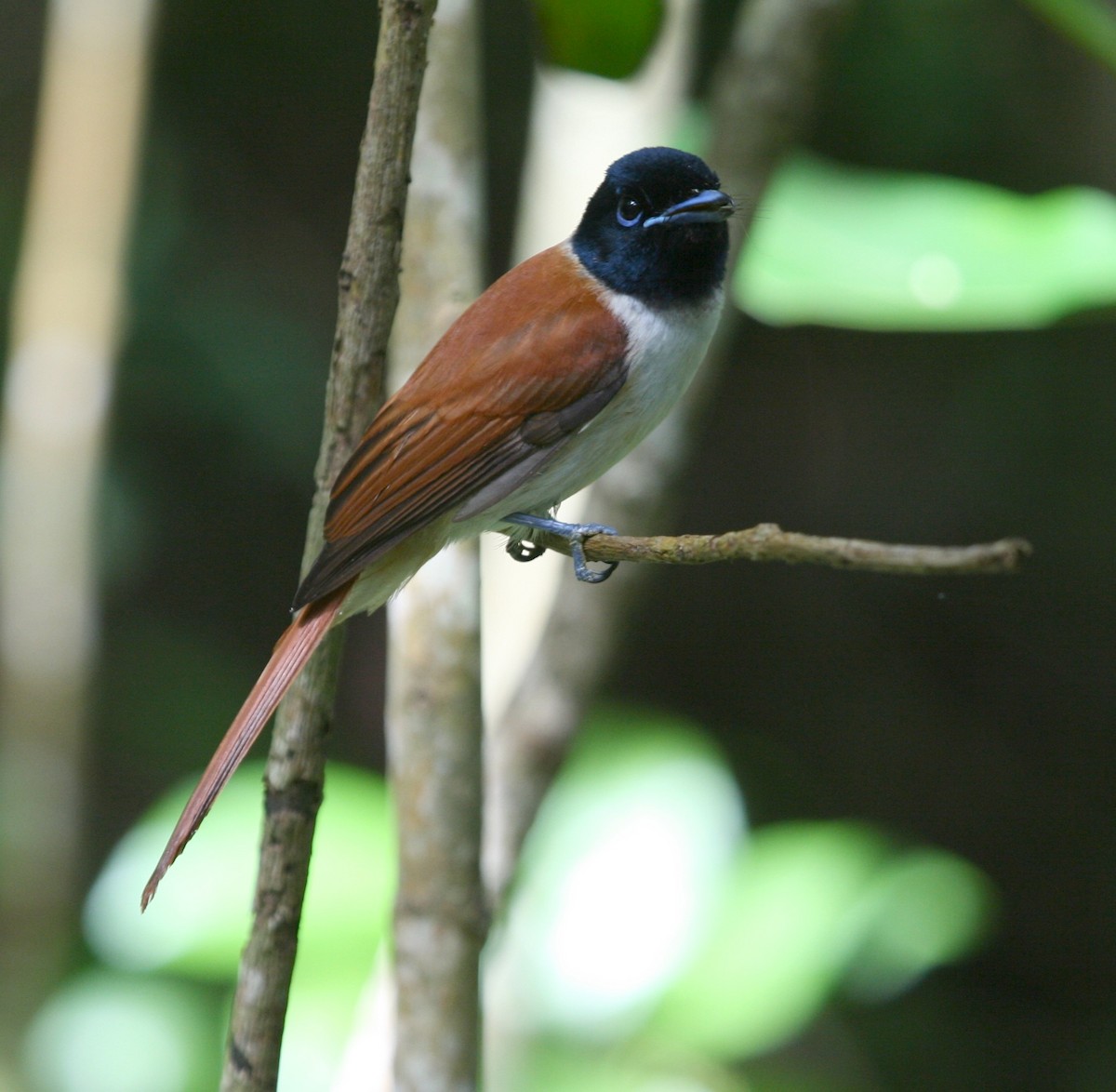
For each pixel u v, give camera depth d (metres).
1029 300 6.69
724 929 8.60
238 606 19.89
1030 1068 17.30
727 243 6.98
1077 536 18.59
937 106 15.68
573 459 6.78
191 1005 10.04
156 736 18.30
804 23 7.33
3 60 19.64
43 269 12.71
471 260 6.50
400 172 4.38
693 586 21.80
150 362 17.95
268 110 20.28
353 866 8.64
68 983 10.37
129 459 18.33
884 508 20.25
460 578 5.88
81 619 13.15
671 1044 8.25
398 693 5.81
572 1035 8.35
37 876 12.89
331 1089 7.80
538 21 6.83
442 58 6.26
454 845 5.71
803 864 8.81
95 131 12.53
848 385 20.22
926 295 6.82
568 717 7.37
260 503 19.66
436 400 6.36
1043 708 20.47
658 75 8.53
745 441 20.78
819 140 16.23
